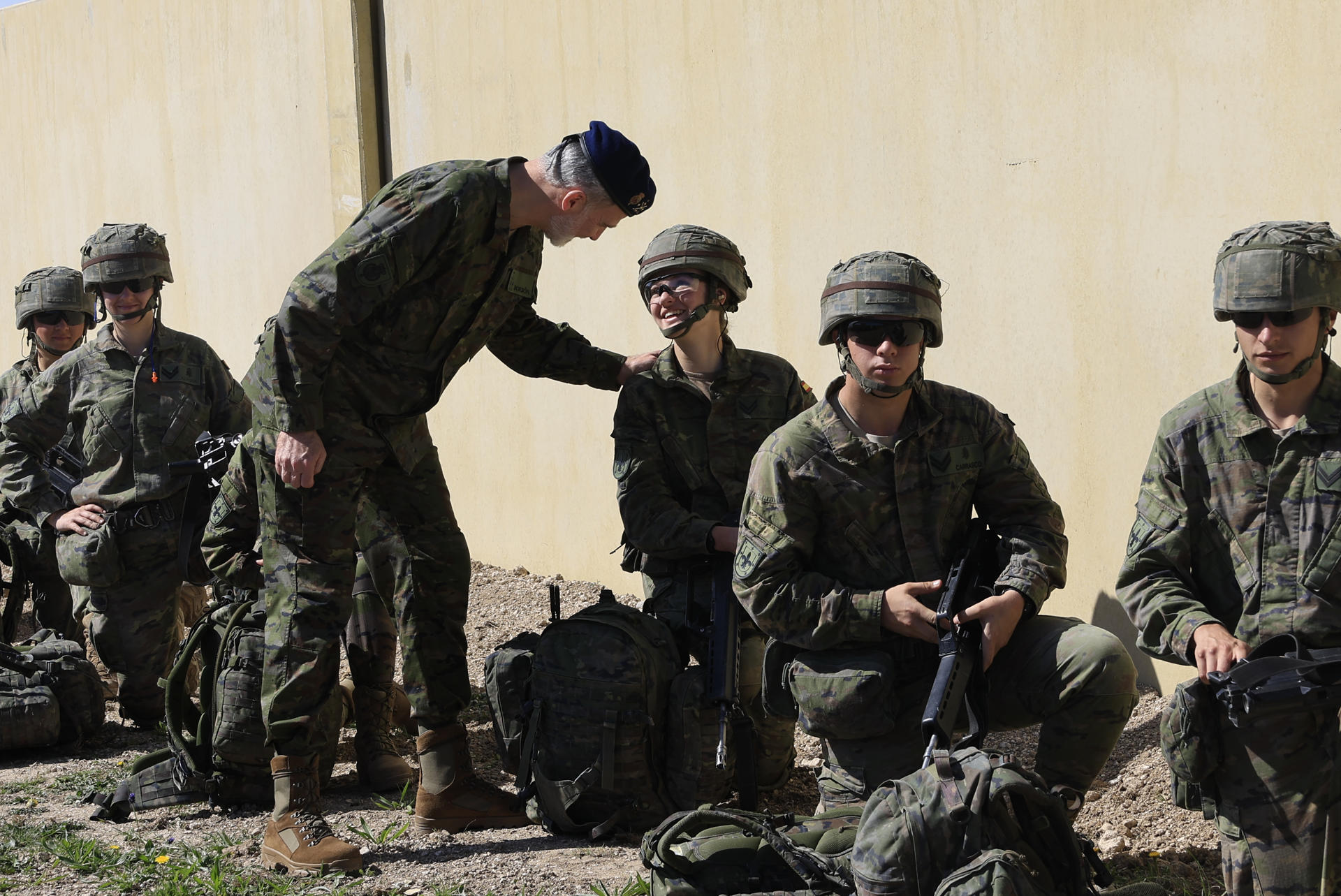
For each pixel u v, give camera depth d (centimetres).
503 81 850
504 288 469
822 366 685
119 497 639
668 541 489
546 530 863
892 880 338
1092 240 571
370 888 435
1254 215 519
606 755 463
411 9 912
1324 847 344
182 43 1121
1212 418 365
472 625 781
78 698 625
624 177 453
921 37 626
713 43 721
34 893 446
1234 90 523
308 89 996
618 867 445
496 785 546
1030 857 343
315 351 438
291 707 461
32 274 738
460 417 920
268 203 1052
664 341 765
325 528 463
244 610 521
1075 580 591
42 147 1305
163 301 1184
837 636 411
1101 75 563
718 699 463
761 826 370
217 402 663
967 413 424
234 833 502
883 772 415
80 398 652
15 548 723
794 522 419
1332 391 352
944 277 629
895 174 643
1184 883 415
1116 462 570
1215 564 369
